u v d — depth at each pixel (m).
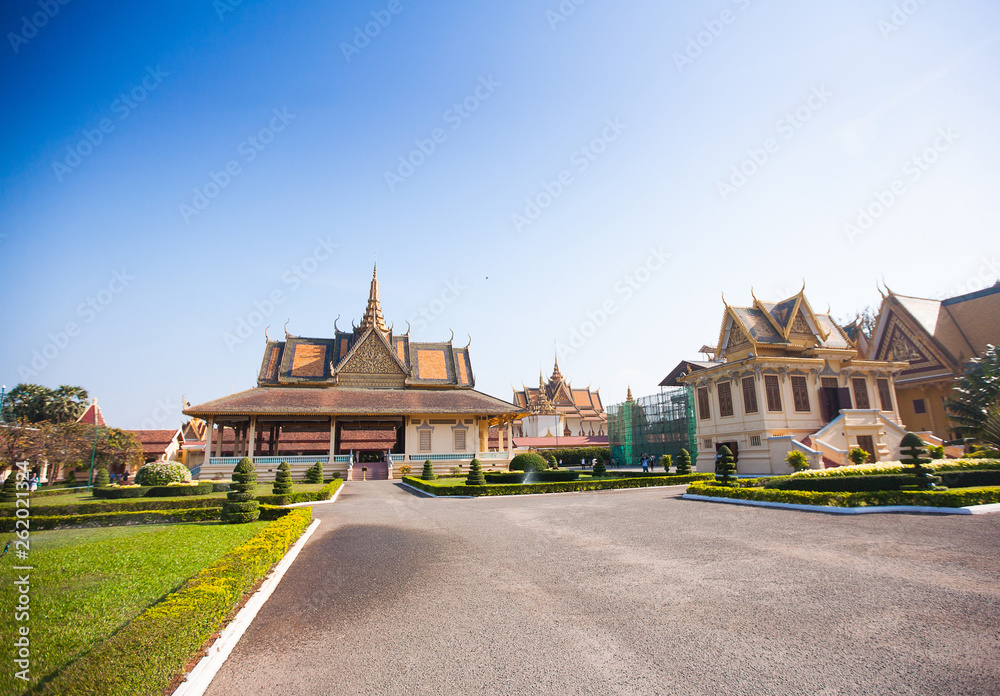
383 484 35.09
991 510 12.64
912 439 15.80
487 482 33.16
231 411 38.81
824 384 31.78
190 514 17.69
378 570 9.69
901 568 8.29
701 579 8.25
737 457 31.16
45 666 5.28
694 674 5.17
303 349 52.00
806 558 9.22
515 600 7.66
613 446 64.12
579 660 5.61
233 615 7.07
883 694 4.65
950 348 36.47
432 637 6.43
